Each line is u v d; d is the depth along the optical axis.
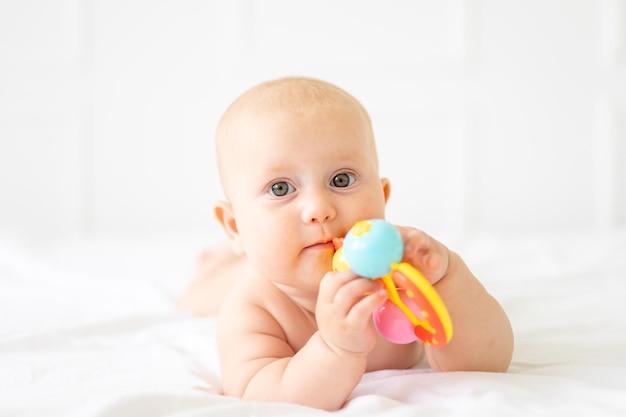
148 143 3.05
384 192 1.20
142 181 3.07
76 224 3.10
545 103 2.89
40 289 1.76
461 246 2.18
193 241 2.52
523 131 2.90
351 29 2.93
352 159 1.00
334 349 0.86
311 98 1.04
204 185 3.04
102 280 1.80
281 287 1.07
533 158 2.91
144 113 3.04
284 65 2.96
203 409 0.81
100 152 3.07
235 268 1.54
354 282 0.82
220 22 2.98
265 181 0.99
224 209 1.16
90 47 3.04
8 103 3.08
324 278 0.84
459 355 0.98
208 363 1.13
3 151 3.10
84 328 1.29
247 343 1.02
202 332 1.28
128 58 3.03
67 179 3.09
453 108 2.91
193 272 1.94
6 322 1.40
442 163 2.94
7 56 3.07
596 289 1.59
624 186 2.88
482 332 0.96
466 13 2.86
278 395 0.91
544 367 1.04
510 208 2.94
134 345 1.22
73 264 2.09
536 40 2.87
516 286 1.62
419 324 0.84
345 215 0.97
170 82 3.03
